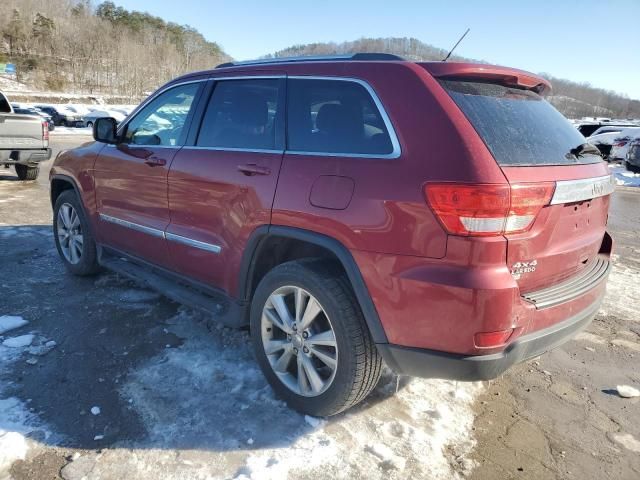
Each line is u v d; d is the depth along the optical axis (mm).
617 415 3045
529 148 2465
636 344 4031
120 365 3270
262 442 2600
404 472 2447
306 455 2514
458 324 2230
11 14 91875
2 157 9688
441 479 2428
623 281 5621
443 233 2225
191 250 3449
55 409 2793
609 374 3535
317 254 3045
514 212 2209
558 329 2506
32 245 5832
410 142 2393
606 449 2732
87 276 4832
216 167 3199
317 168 2674
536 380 3408
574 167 2621
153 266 3938
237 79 3344
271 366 2947
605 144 25391
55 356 3350
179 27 137625
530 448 2703
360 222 2449
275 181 2838
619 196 13148
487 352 2258
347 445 2604
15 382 3031
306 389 2793
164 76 99812
